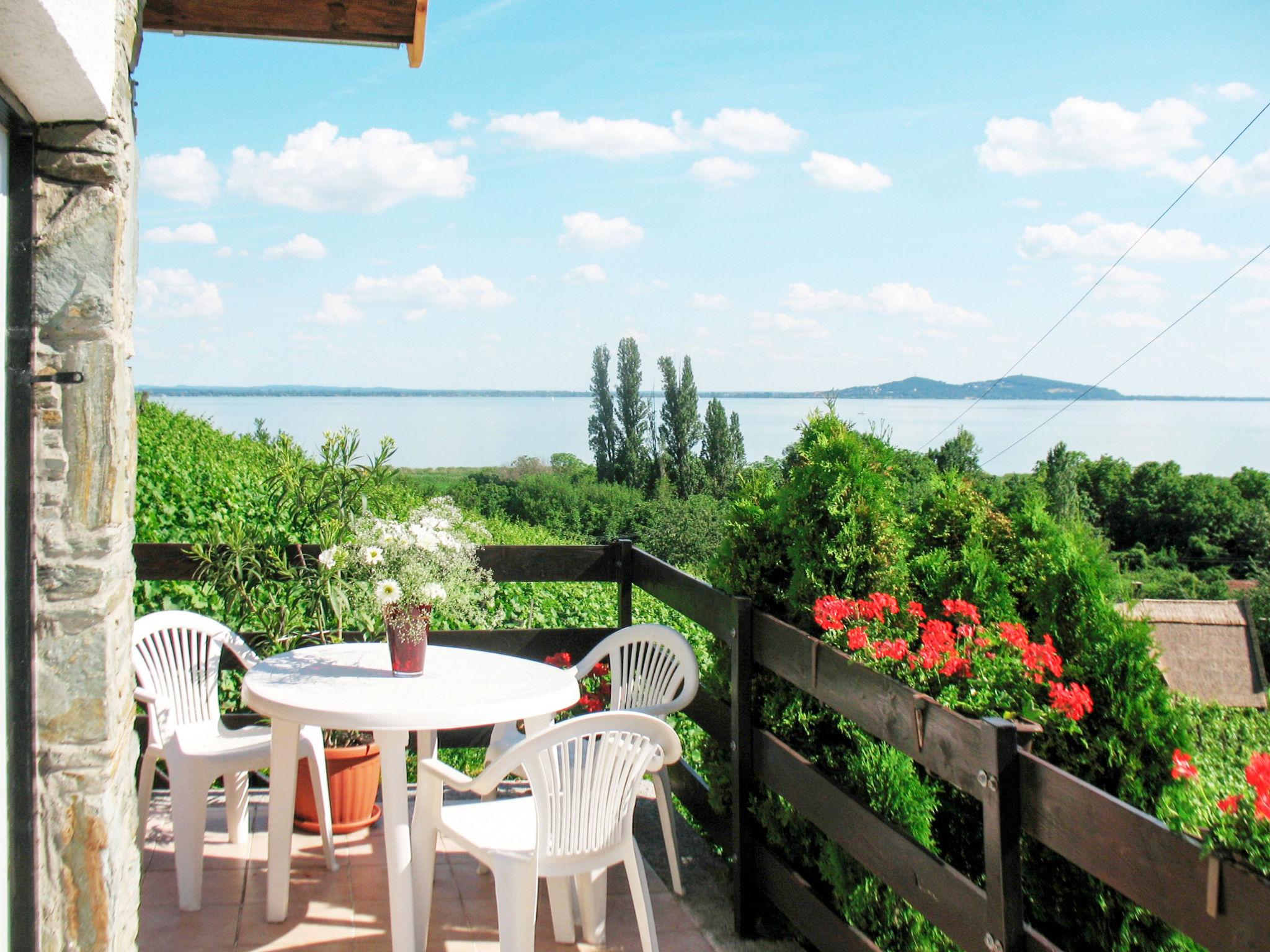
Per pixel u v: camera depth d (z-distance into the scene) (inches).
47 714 73.2
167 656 137.7
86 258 74.0
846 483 113.3
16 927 71.9
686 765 156.5
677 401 1894.7
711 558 133.3
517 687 116.6
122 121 77.3
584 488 1631.4
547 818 97.2
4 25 57.4
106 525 74.5
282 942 115.1
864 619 103.4
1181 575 1317.7
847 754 110.3
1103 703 92.9
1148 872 60.8
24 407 72.4
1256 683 730.2
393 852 107.8
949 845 110.7
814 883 113.0
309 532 166.1
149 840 142.4
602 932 118.9
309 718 105.7
